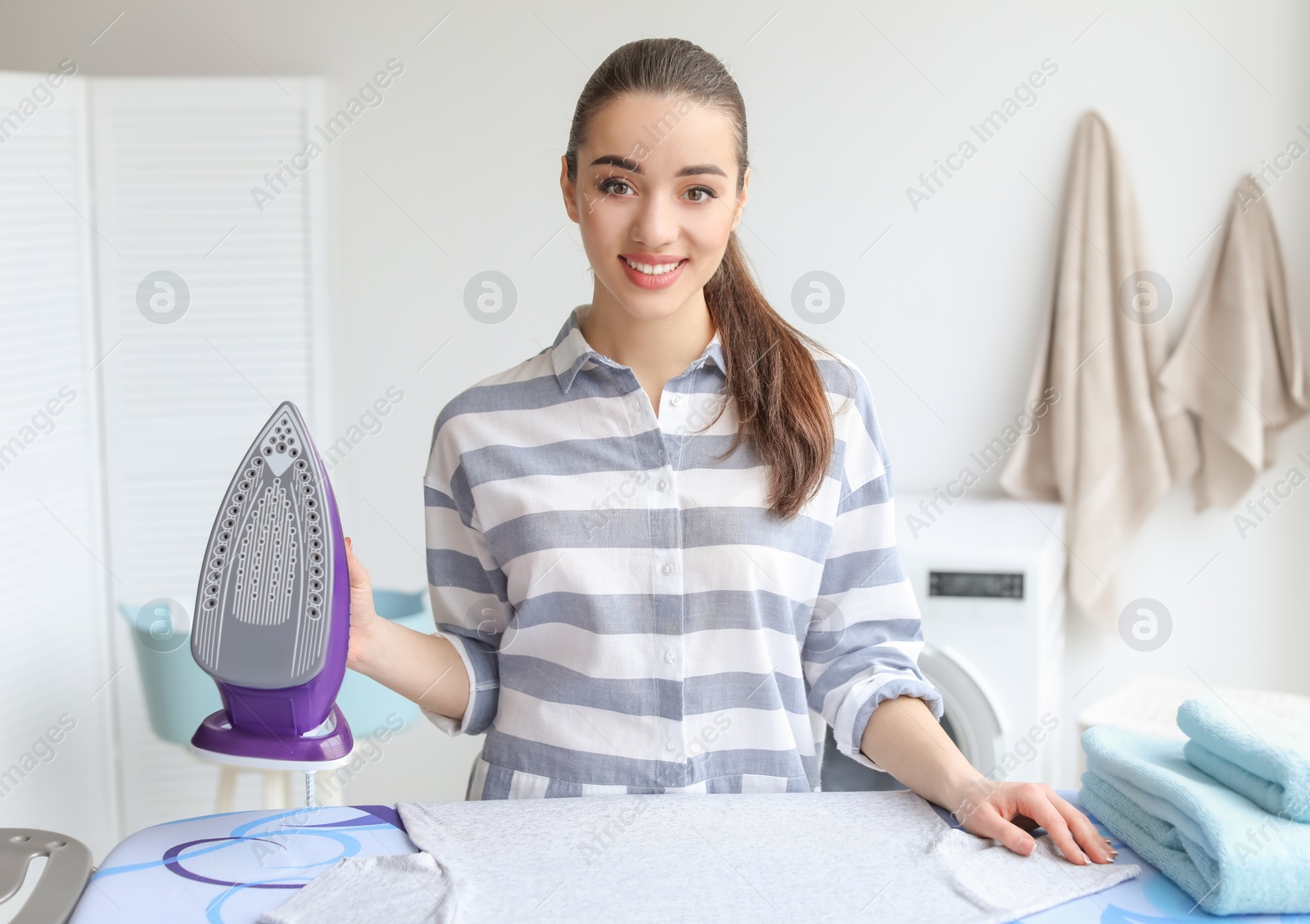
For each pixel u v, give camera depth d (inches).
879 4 84.7
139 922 29.5
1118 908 30.1
